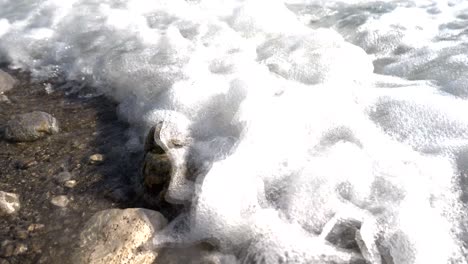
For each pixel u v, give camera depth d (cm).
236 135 72
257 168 63
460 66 86
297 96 77
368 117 73
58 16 127
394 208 56
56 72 105
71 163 75
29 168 74
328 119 71
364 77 86
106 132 83
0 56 113
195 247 58
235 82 81
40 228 63
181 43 104
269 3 117
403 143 68
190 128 76
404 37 103
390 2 125
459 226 55
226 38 106
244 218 57
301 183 61
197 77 89
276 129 69
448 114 71
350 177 61
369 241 53
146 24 117
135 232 58
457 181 60
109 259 55
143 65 97
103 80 99
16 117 83
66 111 90
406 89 80
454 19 112
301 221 57
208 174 61
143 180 68
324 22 115
